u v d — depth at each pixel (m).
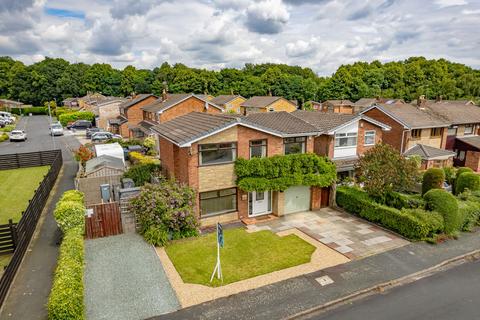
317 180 20.69
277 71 103.06
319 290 12.88
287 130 20.67
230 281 13.41
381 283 13.44
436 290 13.16
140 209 17.09
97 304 11.80
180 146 17.42
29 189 25.22
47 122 71.50
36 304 11.54
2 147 42.69
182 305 11.83
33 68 107.56
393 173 19.17
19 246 14.23
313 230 18.77
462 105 42.41
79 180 22.56
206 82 99.44
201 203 18.81
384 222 19.02
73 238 13.95
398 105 36.47
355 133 25.17
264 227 19.11
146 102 52.50
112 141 42.72
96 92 107.94
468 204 19.81
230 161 18.92
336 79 89.94
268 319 11.17
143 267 14.38
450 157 32.81
